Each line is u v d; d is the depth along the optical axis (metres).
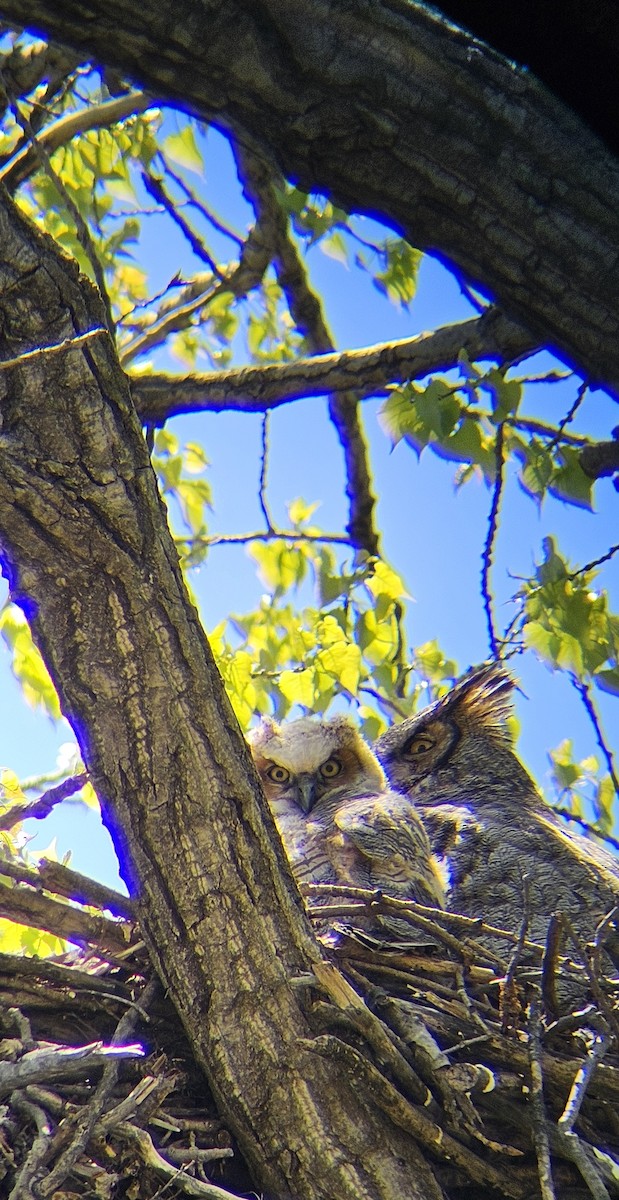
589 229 6.51
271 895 6.93
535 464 9.88
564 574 10.28
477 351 10.31
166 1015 7.56
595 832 11.30
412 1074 7.10
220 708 6.86
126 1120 6.82
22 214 6.30
